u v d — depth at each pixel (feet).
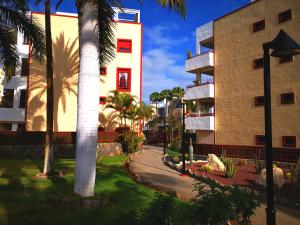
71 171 49.83
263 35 78.74
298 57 69.21
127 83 94.94
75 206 26.84
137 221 16.48
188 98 101.40
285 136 70.95
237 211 19.16
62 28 89.76
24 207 26.50
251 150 73.67
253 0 87.56
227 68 89.15
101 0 33.86
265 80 18.15
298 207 32.73
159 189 37.55
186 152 90.48
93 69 29.84
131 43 95.91
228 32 89.76
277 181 43.09
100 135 83.82
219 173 56.70
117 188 35.94
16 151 71.36
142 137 93.30
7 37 49.08
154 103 217.15
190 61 100.78
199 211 18.24
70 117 87.92
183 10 29.89
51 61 46.70
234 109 85.76
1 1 44.16
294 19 71.15
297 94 69.00
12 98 87.97
